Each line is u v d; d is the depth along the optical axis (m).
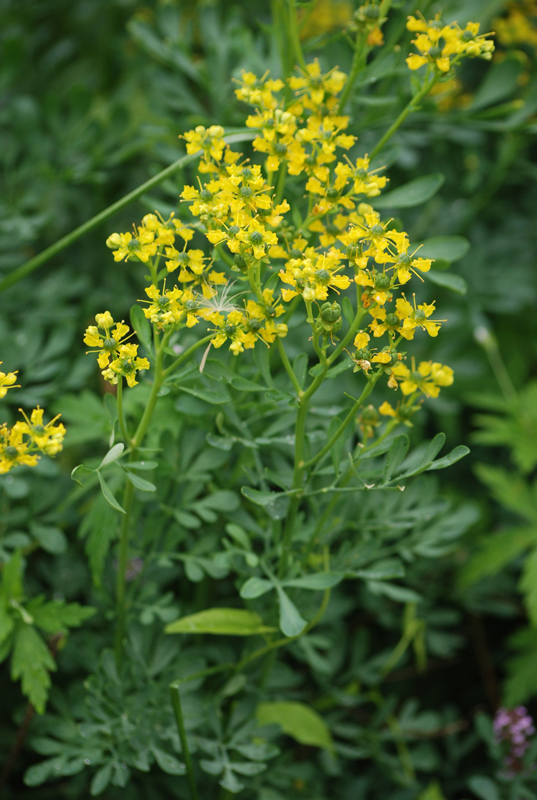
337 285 0.87
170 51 1.12
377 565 0.98
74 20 1.41
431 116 1.09
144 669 0.99
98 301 1.23
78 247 1.27
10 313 1.18
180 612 1.04
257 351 0.91
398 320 0.87
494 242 1.33
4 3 1.40
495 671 1.21
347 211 0.99
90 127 1.16
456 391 1.31
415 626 1.11
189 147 0.90
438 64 0.92
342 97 0.98
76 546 1.10
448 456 0.88
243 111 1.15
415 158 1.18
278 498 0.94
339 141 0.92
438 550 1.04
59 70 1.42
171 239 0.89
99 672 0.98
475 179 1.28
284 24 1.03
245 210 0.89
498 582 1.18
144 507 1.02
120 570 0.97
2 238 1.17
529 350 1.40
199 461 0.99
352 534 1.07
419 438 1.20
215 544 0.99
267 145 0.91
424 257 1.00
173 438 0.98
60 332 1.09
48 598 1.07
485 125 1.10
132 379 0.88
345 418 0.92
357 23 0.96
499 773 1.07
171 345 0.97
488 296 1.29
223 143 0.90
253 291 0.88
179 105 1.12
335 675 1.13
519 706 1.12
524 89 1.28
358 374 1.18
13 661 0.97
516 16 1.22
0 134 1.29
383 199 1.00
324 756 1.08
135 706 0.97
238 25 1.13
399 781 1.09
